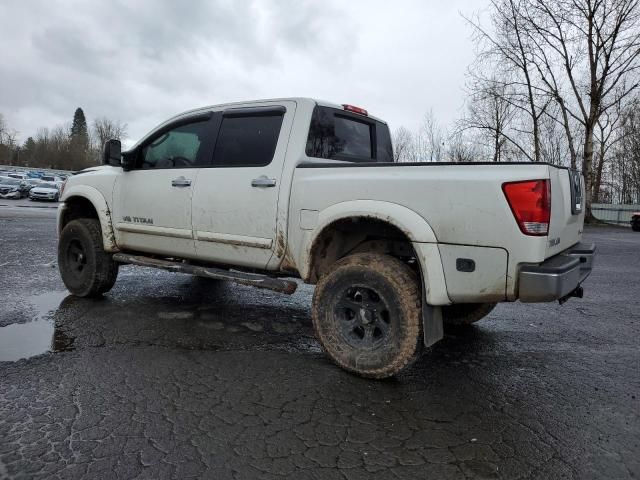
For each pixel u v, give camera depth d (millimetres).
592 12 23438
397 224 3207
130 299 5355
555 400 3127
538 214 2857
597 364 3828
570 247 3703
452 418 2838
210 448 2408
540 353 4082
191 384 3182
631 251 12562
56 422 2604
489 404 3047
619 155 39969
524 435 2652
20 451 2312
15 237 10953
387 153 5160
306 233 3686
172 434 2527
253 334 4332
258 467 2264
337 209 3475
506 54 24453
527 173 2906
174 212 4500
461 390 3258
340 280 3455
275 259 3918
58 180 43375
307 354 3861
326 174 3625
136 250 4984
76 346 3797
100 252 5164
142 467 2221
